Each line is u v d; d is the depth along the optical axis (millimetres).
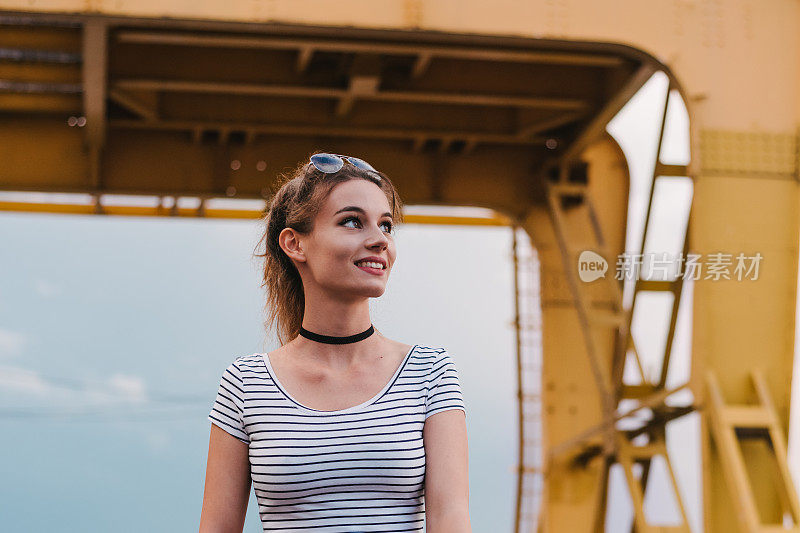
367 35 11812
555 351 17562
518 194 17766
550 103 15344
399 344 2826
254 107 16484
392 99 15359
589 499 17047
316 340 2773
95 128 15445
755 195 12500
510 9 11922
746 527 11258
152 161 16844
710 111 12570
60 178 16422
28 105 15562
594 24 12203
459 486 2625
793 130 12641
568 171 17297
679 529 13430
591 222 16578
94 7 11266
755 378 12062
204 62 14930
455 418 2691
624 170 17562
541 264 17672
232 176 17000
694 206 12398
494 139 16984
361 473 2586
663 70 12609
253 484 2656
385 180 2938
